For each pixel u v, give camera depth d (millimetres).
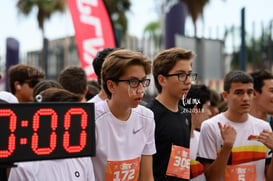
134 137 2322
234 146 3008
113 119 2254
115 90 2148
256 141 3074
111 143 2248
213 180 2904
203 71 7020
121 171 2250
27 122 1644
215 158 3010
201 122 3129
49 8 24969
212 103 4230
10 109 1612
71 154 1735
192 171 3070
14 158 1611
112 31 5211
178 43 6820
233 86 3002
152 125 2428
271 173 3041
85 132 1772
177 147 2652
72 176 2098
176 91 2658
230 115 3076
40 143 1668
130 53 2125
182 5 8984
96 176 2264
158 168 2635
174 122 2668
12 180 1963
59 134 1710
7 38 6477
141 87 2109
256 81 3406
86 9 5020
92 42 5035
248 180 3020
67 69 3668
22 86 3795
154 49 10719
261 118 3451
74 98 2566
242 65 6090
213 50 7164
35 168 2020
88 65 5008
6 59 6477
